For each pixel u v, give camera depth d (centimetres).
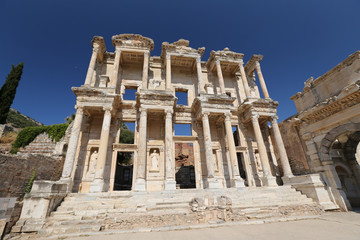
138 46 2352
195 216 1115
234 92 2762
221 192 1573
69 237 897
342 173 1692
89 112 2066
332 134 1465
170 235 865
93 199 1367
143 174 1705
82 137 2050
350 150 1692
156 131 2248
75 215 1122
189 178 3195
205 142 1977
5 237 921
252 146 2425
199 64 2458
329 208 1377
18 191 1448
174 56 2448
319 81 1588
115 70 2164
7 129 2523
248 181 2241
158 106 2008
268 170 2030
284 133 2356
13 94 3038
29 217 1049
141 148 1802
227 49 2706
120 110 2214
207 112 2102
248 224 1045
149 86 2494
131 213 1146
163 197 1442
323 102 1474
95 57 2186
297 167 2100
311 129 1630
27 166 1552
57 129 2430
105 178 1928
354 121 1320
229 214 1154
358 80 1240
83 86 1948
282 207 1295
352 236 739
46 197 1110
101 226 1010
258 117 2281
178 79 2659
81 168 1945
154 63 2619
